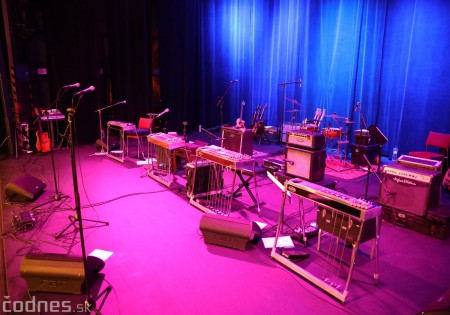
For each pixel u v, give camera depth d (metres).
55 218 4.05
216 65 10.40
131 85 9.34
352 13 7.57
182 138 5.59
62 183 5.34
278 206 4.53
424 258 3.31
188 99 10.25
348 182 5.62
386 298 2.70
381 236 3.76
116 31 8.83
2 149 7.32
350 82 7.76
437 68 6.45
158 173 5.86
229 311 2.51
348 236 2.89
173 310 2.51
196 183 4.54
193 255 3.27
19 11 7.46
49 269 2.61
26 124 7.25
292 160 5.14
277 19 9.08
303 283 2.87
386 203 4.09
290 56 8.85
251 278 2.92
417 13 6.59
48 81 8.16
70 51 8.17
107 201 4.62
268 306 2.58
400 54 7.02
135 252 3.30
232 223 3.37
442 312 1.90
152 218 4.09
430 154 5.64
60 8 7.90
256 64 9.71
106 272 2.97
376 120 7.55
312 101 8.56
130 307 2.54
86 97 8.51
